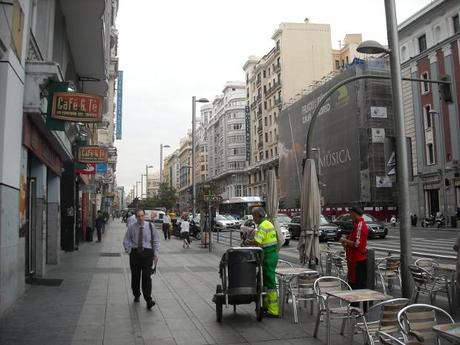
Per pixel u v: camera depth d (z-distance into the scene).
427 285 8.87
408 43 49.94
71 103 10.73
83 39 17.52
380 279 11.21
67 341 6.80
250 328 7.57
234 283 7.99
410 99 49.09
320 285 7.30
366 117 51.97
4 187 8.13
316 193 10.67
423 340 4.59
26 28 9.74
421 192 47.28
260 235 8.36
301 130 64.50
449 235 32.19
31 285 11.45
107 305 9.30
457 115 42.88
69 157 17.23
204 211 26.12
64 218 21.83
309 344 6.68
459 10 42.97
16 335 7.08
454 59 43.34
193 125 35.81
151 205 85.94
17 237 9.22
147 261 9.13
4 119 8.09
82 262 17.03
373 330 5.86
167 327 7.64
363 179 50.84
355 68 52.25
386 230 30.22
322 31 81.19
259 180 92.75
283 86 79.38
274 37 83.69
